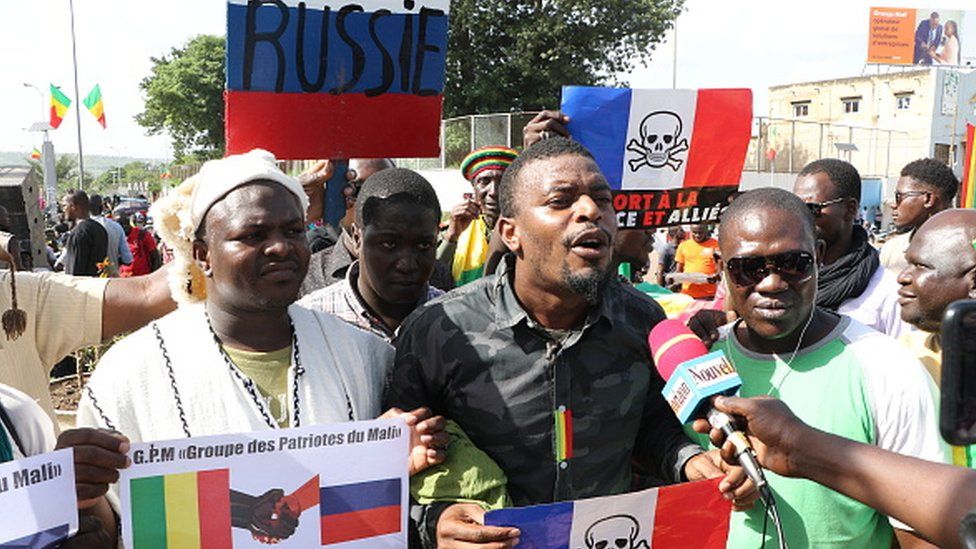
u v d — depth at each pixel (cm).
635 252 402
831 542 225
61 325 265
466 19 2623
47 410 265
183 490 190
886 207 3328
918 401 221
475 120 2419
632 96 347
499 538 197
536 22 2584
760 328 233
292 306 234
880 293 397
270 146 328
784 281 228
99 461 176
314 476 199
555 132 333
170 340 213
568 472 221
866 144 3644
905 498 160
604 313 223
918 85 3919
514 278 229
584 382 223
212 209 210
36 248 1120
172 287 244
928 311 282
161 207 233
